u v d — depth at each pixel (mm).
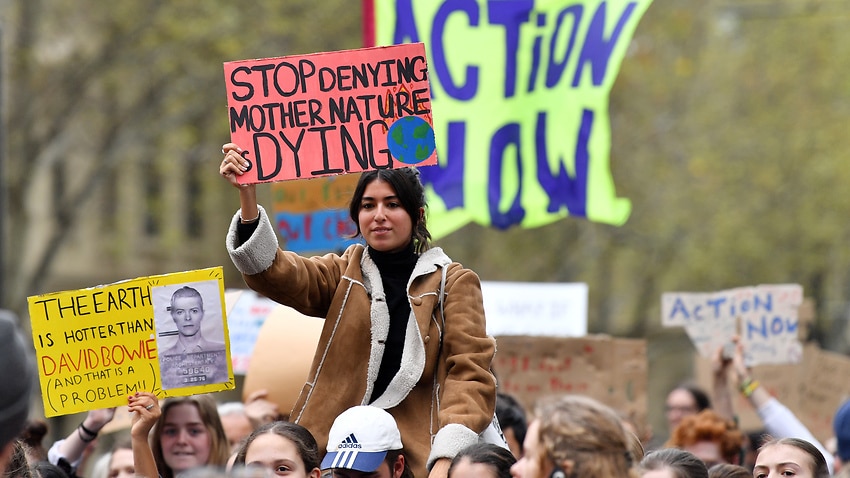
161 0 32375
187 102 35188
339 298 8031
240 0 31844
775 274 37844
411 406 7918
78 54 33562
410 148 8312
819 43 37125
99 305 8539
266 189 27531
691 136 37219
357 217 8117
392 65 8367
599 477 6074
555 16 14352
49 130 34250
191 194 47750
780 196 36938
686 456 7871
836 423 7133
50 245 36844
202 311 8578
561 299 17281
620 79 36219
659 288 41625
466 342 7789
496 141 14359
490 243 37812
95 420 10195
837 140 36688
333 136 8352
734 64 37594
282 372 10531
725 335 13914
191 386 8547
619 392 13352
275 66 8383
